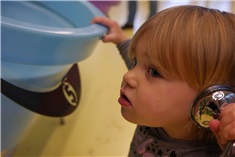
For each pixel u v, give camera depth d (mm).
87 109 877
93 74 1031
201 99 307
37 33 450
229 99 295
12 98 536
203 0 1304
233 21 317
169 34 309
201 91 309
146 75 332
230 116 275
